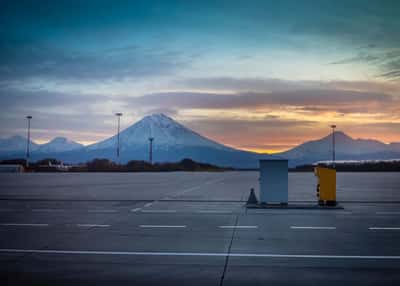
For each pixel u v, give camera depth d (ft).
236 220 47.19
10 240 35.81
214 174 229.25
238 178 169.37
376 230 40.60
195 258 29.43
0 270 26.40
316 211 55.47
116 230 40.83
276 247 32.86
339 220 47.11
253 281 24.04
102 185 116.78
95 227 42.70
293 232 39.45
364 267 27.04
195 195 81.66
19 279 24.49
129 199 73.10
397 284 23.53
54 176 189.37
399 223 44.98
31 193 86.74
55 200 71.36
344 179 157.79
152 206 61.93
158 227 42.47
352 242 34.81
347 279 24.44
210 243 34.37
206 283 23.70
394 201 68.64
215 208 59.00
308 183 129.70
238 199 72.74
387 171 296.92
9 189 99.25
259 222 45.65
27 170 276.00
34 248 32.63
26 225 44.21
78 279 24.49
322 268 26.76
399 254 30.53
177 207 60.54
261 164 60.13
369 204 64.08
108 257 29.76
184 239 36.09
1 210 57.72
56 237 37.11
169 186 112.06
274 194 59.77
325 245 33.60
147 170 304.71
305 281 24.04
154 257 29.71
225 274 25.45
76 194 84.07
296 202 66.23
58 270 26.43
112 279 24.49
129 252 31.24
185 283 23.72
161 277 24.86
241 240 35.60
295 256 29.94
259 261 28.53
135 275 25.30
